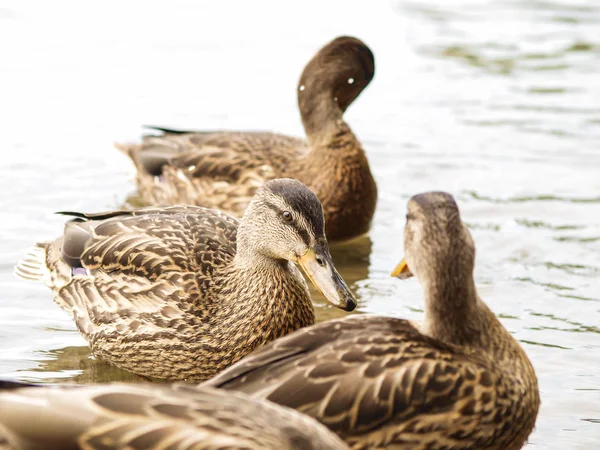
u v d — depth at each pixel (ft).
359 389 26.18
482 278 43.01
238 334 34.60
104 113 58.39
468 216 48.42
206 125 57.41
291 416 23.77
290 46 68.49
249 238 34.99
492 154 54.90
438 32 72.02
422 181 52.11
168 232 36.58
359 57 48.26
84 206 48.70
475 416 27.12
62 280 37.81
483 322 28.63
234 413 22.90
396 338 27.45
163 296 35.27
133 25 71.36
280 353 26.68
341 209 46.98
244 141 49.90
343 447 23.52
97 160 53.42
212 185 48.83
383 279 43.60
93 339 36.42
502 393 27.53
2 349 37.29
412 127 58.08
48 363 36.63
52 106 58.90
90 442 21.79
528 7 76.89
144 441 21.95
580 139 56.54
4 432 21.89
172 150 51.24
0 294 41.22
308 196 34.81
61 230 46.06
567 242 46.06
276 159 48.49
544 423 32.68
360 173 47.06
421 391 26.61
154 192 50.67
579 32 72.18
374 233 48.42
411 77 64.85
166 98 60.70
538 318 39.65
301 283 35.83
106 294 36.24
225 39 69.62
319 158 47.39
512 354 28.63
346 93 48.14
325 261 34.45
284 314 34.96
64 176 51.49
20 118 57.16
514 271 43.60
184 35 70.03
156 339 35.06
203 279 35.37
